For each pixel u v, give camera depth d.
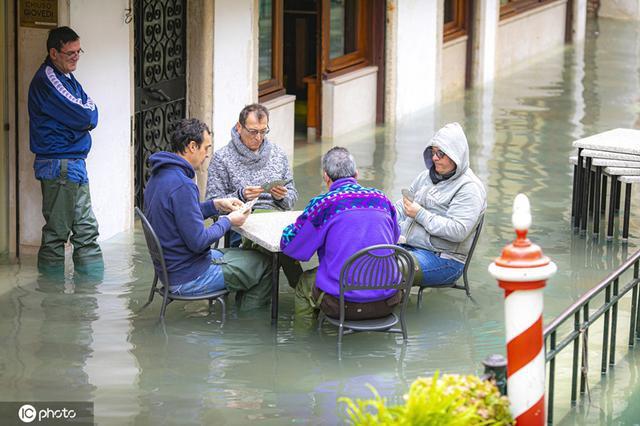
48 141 10.72
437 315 9.94
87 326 9.45
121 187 12.33
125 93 12.19
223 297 9.61
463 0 22.62
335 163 9.20
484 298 10.40
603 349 8.69
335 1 17.75
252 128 10.34
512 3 25.41
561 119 19.48
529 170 15.66
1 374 8.41
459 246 10.09
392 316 9.25
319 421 7.73
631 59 26.45
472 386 6.13
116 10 11.87
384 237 9.00
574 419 7.90
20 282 10.55
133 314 9.77
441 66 21.12
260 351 9.01
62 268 11.01
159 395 8.12
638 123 19.22
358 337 9.36
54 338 9.16
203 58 13.59
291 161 16.06
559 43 28.33
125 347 9.00
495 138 17.84
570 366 8.91
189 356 8.85
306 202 13.80
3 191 11.38
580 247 12.10
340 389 8.30
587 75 24.20
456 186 9.94
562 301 10.37
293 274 10.20
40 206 11.42
